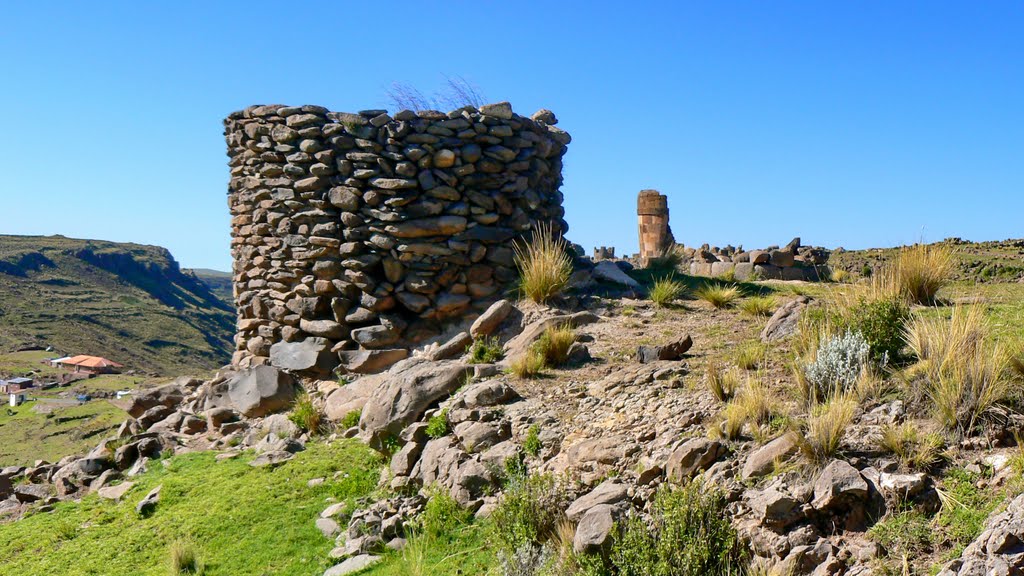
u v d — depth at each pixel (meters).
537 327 10.32
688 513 5.27
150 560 7.50
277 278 12.66
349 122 12.16
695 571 4.98
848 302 8.18
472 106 12.56
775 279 14.45
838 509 5.14
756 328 9.71
